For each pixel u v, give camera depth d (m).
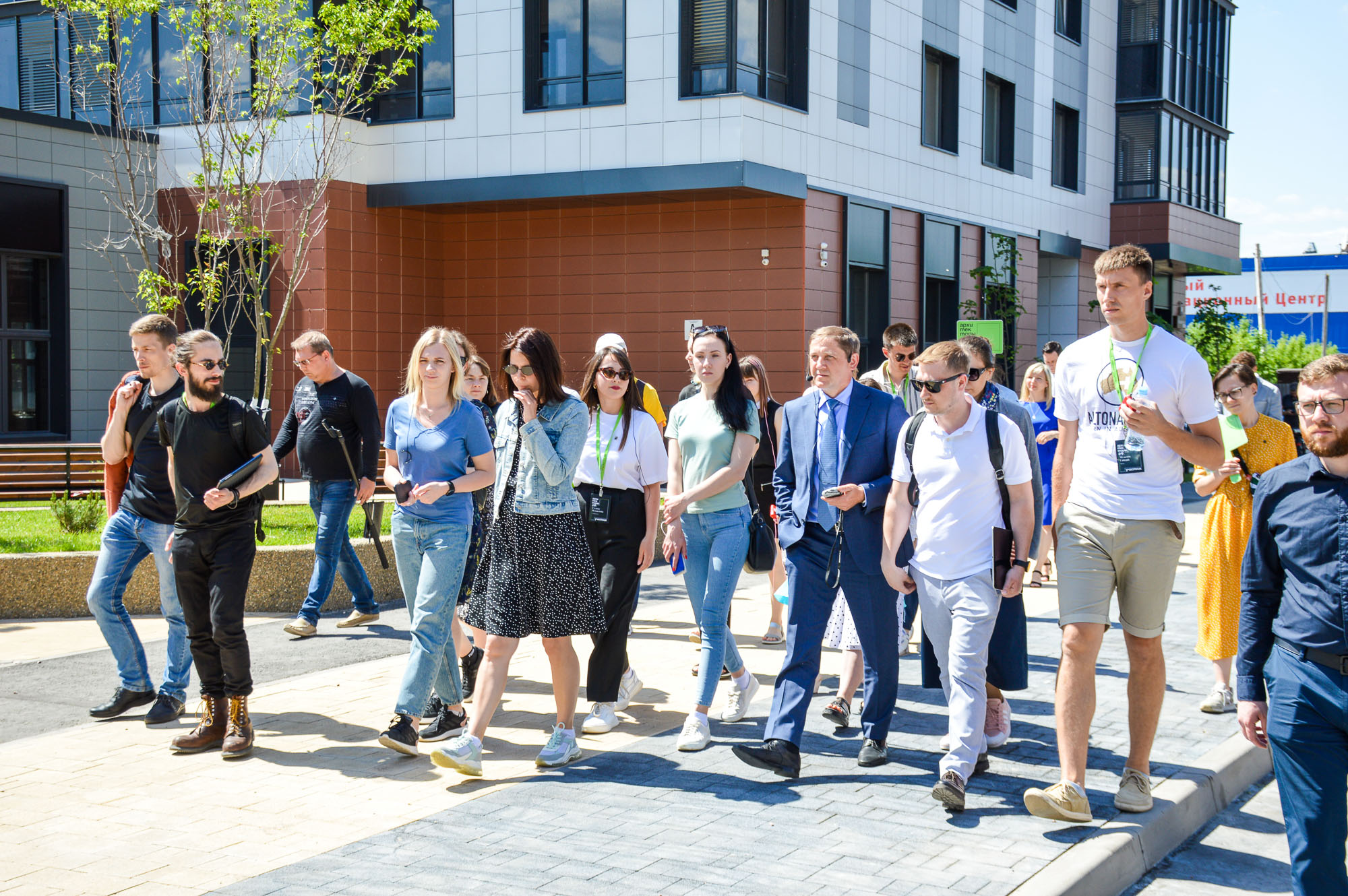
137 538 6.29
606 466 5.85
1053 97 27.52
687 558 6.21
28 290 19.25
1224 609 6.42
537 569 5.26
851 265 20.23
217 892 3.96
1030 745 5.82
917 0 21.98
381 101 20.34
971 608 4.95
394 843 4.42
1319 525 3.57
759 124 17.91
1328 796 3.59
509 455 5.34
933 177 22.70
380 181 20.02
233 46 15.52
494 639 5.29
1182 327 35.16
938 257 22.98
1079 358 4.85
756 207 19.03
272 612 9.50
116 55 18.03
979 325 18.05
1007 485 4.99
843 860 4.25
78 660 7.70
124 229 20.27
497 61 19.25
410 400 5.93
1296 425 17.92
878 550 5.35
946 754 5.57
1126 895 4.39
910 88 21.88
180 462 5.62
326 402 8.45
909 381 7.21
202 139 15.17
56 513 11.37
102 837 4.52
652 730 6.10
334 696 6.79
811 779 5.25
